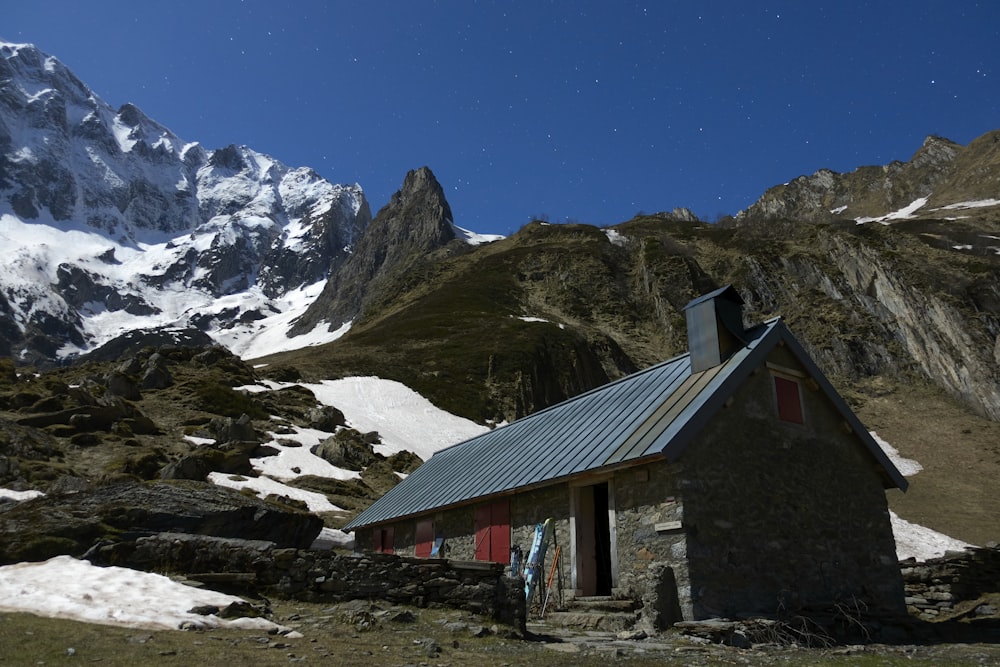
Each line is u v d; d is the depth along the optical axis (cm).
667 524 1479
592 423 1917
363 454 5162
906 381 9438
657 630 1367
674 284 12488
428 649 934
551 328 10769
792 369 1800
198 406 5562
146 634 845
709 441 1561
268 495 3744
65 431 4222
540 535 1764
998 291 9812
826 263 11838
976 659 1233
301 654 833
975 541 4769
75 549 1266
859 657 1209
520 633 1197
